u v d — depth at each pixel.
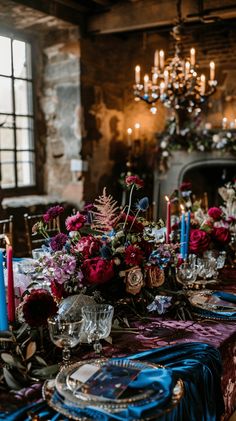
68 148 5.10
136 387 1.15
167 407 1.09
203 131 5.01
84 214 1.94
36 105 5.19
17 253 4.57
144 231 1.87
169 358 1.36
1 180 4.82
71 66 4.96
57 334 1.30
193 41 5.28
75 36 4.89
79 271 1.57
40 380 1.25
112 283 1.66
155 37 5.48
